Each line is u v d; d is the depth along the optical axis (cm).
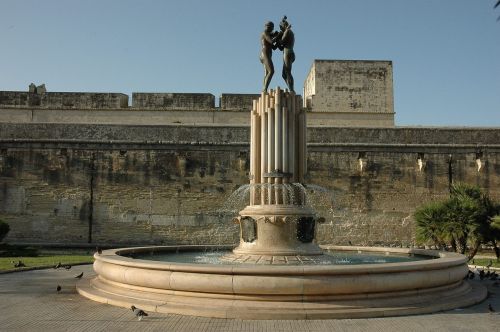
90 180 2981
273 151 1420
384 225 2944
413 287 1080
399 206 2962
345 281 1009
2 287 1402
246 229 1381
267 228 1350
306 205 1422
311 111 3656
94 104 3584
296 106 1466
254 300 1013
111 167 2992
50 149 3003
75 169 2991
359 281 1016
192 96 3584
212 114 3569
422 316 1015
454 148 3017
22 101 3578
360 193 2969
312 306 999
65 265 1923
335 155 2992
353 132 3053
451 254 1393
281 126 1427
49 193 2970
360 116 3672
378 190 2972
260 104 1467
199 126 3044
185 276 1052
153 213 2955
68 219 2952
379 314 1002
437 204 2338
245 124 3272
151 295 1099
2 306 1127
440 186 2983
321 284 1000
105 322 959
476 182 2992
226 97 3581
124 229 2942
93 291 1239
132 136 3036
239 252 1373
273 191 1396
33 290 1348
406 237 2931
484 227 2247
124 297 1127
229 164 2989
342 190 2966
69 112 3578
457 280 1212
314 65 3722
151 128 3047
